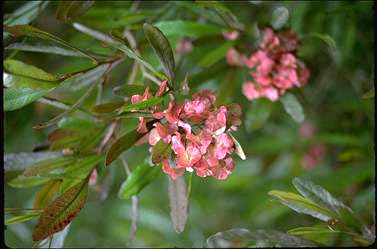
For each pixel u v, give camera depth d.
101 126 0.72
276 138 1.12
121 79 0.94
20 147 0.95
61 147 0.71
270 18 0.82
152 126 0.62
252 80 0.85
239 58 0.83
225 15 0.79
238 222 1.16
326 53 1.05
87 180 0.65
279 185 1.07
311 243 0.62
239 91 0.94
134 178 0.72
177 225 0.67
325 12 0.90
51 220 0.61
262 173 1.13
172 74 0.62
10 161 0.68
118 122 0.72
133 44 0.80
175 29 0.78
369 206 0.91
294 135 1.12
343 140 1.04
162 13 0.84
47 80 0.63
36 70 0.62
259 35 0.80
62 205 0.62
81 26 0.70
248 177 1.13
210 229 1.20
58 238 0.69
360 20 0.96
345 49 0.97
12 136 0.93
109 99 0.92
